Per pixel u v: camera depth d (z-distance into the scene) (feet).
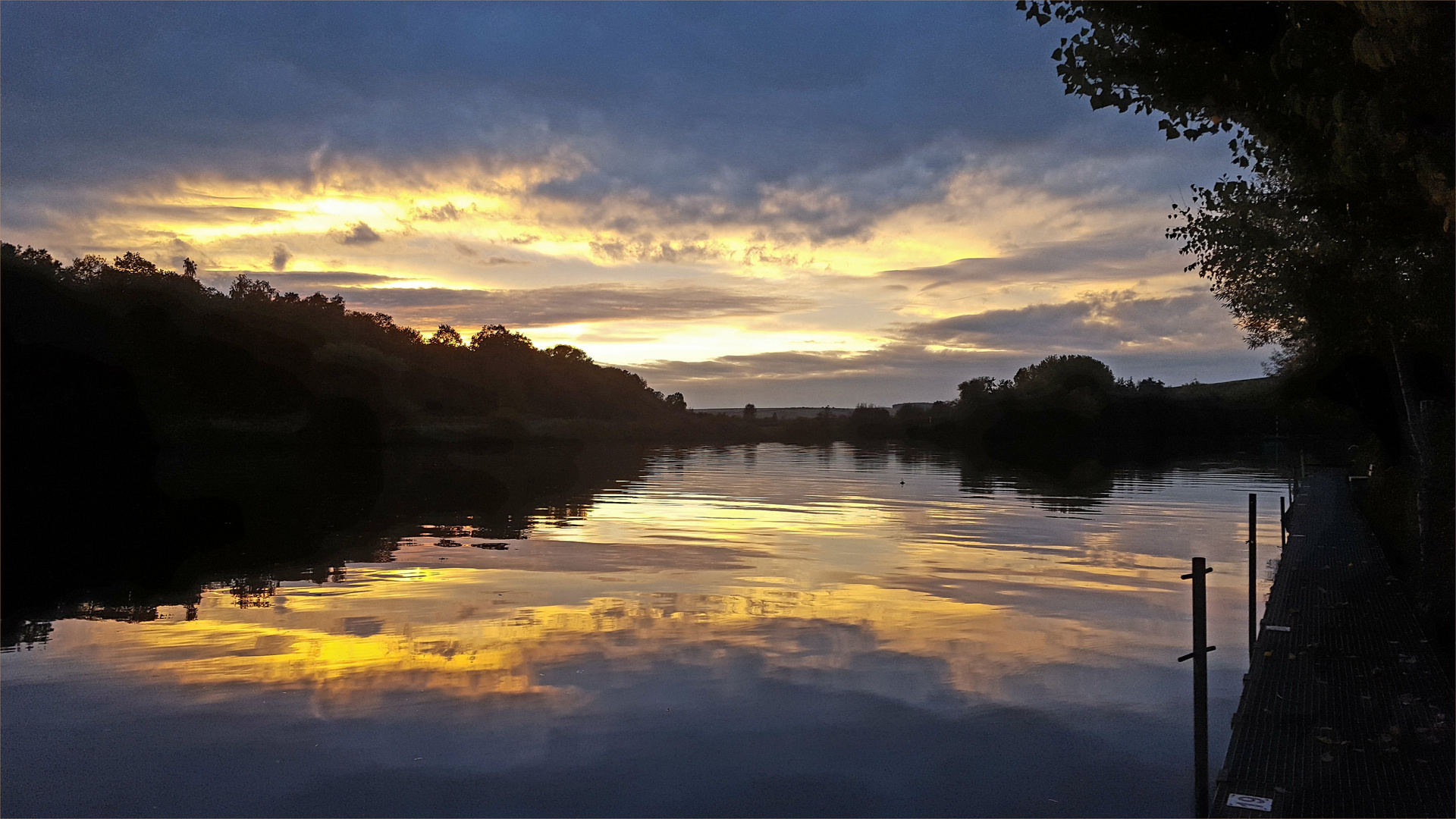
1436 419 45.98
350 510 99.35
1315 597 42.96
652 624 44.06
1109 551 70.18
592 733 29.50
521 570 59.67
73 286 218.79
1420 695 28.40
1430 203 26.96
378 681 34.88
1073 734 29.37
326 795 24.88
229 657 38.14
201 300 255.91
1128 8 27.94
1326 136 26.81
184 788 25.35
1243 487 135.13
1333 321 47.75
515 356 410.11
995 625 44.27
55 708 31.78
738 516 95.45
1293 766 23.15
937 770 26.55
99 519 90.22
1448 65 21.79
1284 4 25.84
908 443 368.48
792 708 31.86
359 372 290.56
